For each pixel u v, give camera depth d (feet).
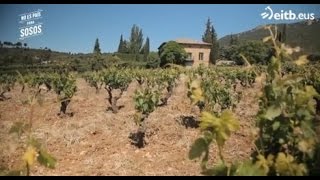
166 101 49.42
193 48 220.23
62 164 23.86
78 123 35.78
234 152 25.03
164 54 188.24
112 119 37.63
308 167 9.98
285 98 9.34
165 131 31.96
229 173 8.66
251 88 63.62
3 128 34.09
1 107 48.62
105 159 24.81
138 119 27.78
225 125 8.28
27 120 37.63
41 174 21.61
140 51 269.03
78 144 28.66
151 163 23.88
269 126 9.91
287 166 8.34
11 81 75.05
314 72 42.70
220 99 33.22
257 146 10.23
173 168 22.72
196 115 39.93
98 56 155.84
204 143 8.37
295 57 9.55
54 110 43.11
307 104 9.43
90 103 52.34
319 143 10.51
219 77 72.08
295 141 9.60
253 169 8.48
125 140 29.48
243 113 37.73
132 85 82.28
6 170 22.02
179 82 73.82
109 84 46.55
